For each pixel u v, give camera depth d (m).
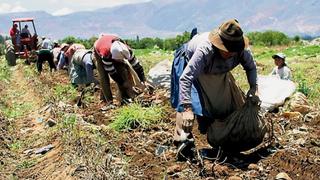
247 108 5.63
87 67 11.40
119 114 7.94
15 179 6.38
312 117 7.62
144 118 7.51
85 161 5.86
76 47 13.34
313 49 31.61
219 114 5.79
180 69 5.71
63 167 6.15
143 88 9.31
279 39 46.12
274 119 7.66
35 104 12.45
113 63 9.20
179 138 5.80
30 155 7.50
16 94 15.29
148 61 20.97
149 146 6.43
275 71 10.53
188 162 5.53
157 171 5.46
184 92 5.33
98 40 9.42
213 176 5.23
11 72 24.08
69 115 8.45
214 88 5.69
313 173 5.25
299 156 5.65
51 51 19.39
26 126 9.79
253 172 5.22
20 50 27.42
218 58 5.42
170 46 41.44
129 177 5.19
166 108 8.55
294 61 23.80
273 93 8.45
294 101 8.38
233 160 5.71
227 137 5.64
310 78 14.38
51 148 7.49
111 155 5.77
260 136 5.67
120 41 9.31
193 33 5.84
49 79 16.28
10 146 8.09
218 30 5.31
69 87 12.17
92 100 10.78
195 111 5.59
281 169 5.36
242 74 14.03
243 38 5.30
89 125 7.81
